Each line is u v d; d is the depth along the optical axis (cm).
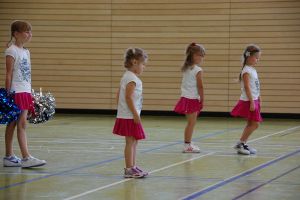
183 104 1031
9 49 842
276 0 1798
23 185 711
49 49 1942
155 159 938
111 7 1911
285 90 1803
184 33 1870
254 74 1025
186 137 1028
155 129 1448
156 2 1883
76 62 1934
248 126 1012
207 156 976
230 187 700
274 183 727
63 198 636
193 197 641
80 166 862
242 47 1830
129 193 664
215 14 1847
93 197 641
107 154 993
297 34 1786
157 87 1889
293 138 1265
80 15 1927
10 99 823
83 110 1938
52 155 979
